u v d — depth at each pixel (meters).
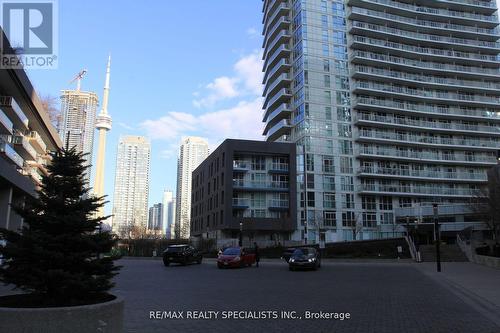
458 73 84.62
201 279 21.42
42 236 7.48
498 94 87.50
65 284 7.22
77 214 7.91
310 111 74.19
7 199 34.00
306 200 63.69
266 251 51.19
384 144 78.38
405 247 47.66
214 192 69.69
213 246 58.31
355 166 75.25
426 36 85.38
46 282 7.22
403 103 80.81
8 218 33.81
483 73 85.88
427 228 69.69
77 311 6.44
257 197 65.69
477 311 11.50
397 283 19.48
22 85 35.66
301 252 30.73
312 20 78.50
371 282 20.03
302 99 75.06
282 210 66.38
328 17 79.94
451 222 69.62
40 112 42.69
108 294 8.09
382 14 82.88
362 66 79.50
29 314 6.21
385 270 29.20
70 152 8.42
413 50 84.06
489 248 39.50
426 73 84.75
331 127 75.00
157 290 16.14
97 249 7.90
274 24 90.12
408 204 78.25
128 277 22.34
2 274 7.33
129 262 40.06
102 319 6.67
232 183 63.66
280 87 85.00
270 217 64.81
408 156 78.81
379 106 77.25
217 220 66.31
